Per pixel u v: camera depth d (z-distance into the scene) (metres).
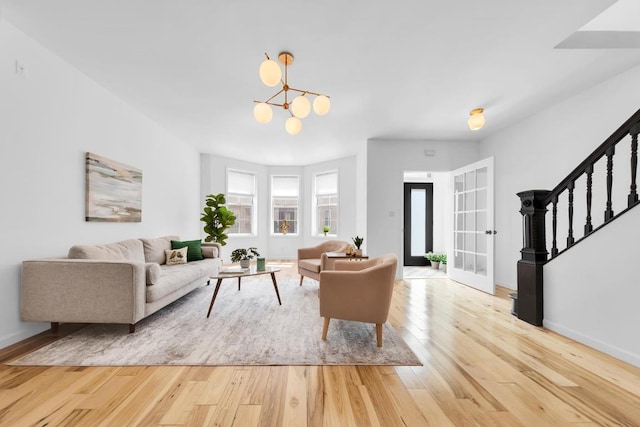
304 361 1.95
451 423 1.35
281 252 7.23
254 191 7.05
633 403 1.50
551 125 3.58
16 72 2.21
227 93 3.26
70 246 2.73
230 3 1.90
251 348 2.15
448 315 2.99
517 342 2.28
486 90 3.16
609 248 2.07
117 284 2.33
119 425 1.33
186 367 1.87
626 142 2.75
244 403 1.50
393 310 3.17
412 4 1.90
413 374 1.79
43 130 2.45
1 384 1.66
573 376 1.77
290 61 2.52
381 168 4.98
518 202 4.13
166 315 2.92
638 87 2.69
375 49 2.40
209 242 5.01
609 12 2.38
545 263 2.63
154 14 2.01
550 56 2.52
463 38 2.26
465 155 5.04
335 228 6.81
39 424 1.33
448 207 5.07
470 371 1.83
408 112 3.77
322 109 2.45
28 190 2.33
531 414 1.41
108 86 3.11
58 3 1.92
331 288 2.28
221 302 3.40
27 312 2.26
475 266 4.36
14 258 2.23
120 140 3.46
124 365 1.88
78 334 2.40
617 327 2.02
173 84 3.05
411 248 6.57
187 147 5.41
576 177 2.41
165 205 4.62
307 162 6.95
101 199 3.09
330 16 2.02
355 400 1.53
